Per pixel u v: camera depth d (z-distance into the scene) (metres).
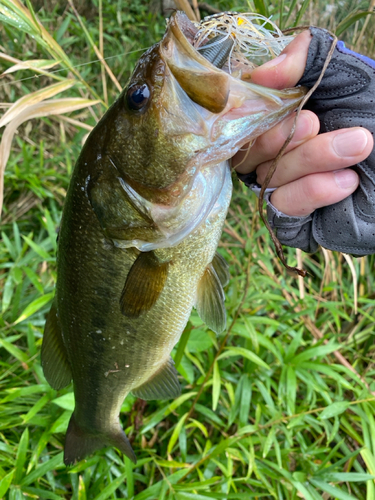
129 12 0.74
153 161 0.19
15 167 0.53
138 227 0.20
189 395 0.37
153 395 0.28
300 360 0.40
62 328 0.25
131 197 0.19
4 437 0.34
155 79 0.18
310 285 0.52
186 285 0.23
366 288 0.53
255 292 0.43
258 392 0.42
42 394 0.39
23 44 0.57
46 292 0.45
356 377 0.40
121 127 0.19
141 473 0.38
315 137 0.18
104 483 0.35
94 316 0.23
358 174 0.20
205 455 0.36
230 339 0.44
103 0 0.69
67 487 0.37
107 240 0.21
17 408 0.35
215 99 0.17
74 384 0.27
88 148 0.20
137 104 0.18
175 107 0.18
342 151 0.18
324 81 0.18
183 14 0.18
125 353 0.24
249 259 0.38
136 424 0.38
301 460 0.38
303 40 0.18
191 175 0.19
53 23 0.64
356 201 0.20
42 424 0.34
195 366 0.43
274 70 0.18
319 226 0.22
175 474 0.33
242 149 0.20
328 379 0.45
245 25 0.19
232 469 0.36
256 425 0.36
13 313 0.42
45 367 0.27
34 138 0.61
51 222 0.48
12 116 0.30
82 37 0.62
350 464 0.39
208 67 0.17
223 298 0.24
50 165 0.60
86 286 0.22
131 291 0.21
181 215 0.20
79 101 0.34
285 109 0.18
